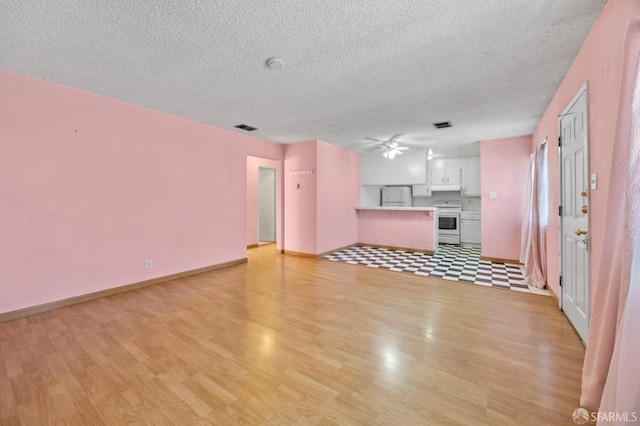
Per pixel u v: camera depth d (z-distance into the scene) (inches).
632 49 48.4
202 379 68.9
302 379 69.1
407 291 136.0
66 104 115.0
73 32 77.5
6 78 100.9
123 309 113.2
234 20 72.7
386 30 77.5
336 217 240.1
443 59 93.1
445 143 218.5
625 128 51.3
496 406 59.7
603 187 70.6
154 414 57.6
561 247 110.0
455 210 284.7
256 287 142.4
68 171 116.4
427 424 54.9
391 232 253.6
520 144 191.0
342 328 96.7
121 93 122.3
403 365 74.9
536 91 118.0
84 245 121.5
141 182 140.1
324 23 74.3
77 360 77.0
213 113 149.3
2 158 101.0
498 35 79.9
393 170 263.1
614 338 52.1
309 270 177.2
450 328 96.5
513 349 82.7
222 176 180.7
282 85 113.5
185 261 160.9
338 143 226.4
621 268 49.4
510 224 195.0
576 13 70.4
